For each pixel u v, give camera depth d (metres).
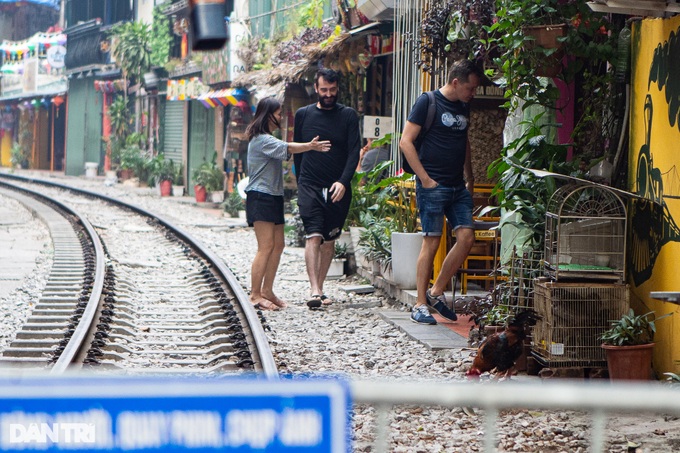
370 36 26.88
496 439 8.66
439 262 16.52
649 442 8.55
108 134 68.44
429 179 14.30
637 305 11.33
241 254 25.30
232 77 40.78
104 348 12.75
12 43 83.38
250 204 16.33
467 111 14.62
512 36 11.99
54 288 18.48
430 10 16.69
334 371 11.70
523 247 12.20
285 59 29.69
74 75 71.81
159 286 19.28
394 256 16.88
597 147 12.52
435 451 8.26
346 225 21.16
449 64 16.28
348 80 28.97
